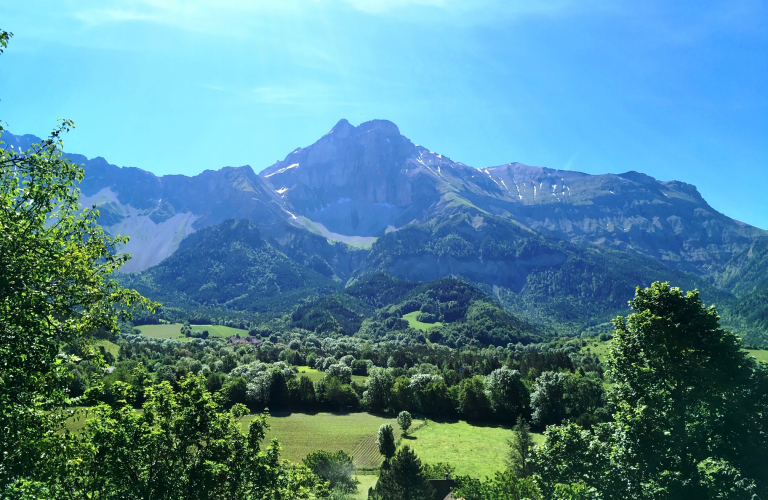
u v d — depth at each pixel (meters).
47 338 15.91
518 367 145.88
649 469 21.53
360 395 118.94
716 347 22.23
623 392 24.50
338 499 56.91
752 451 20.72
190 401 21.09
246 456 22.55
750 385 21.83
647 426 22.27
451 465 74.62
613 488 21.30
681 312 23.30
